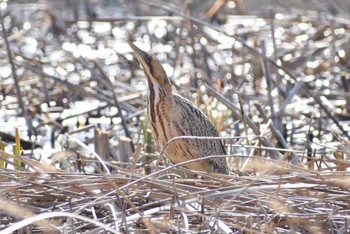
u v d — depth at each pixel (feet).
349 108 51.39
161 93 39.32
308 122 48.78
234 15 67.51
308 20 63.36
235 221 27.99
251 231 26.71
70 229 27.71
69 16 69.00
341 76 54.85
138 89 54.49
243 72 55.98
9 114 52.11
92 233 26.96
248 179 31.07
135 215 27.76
